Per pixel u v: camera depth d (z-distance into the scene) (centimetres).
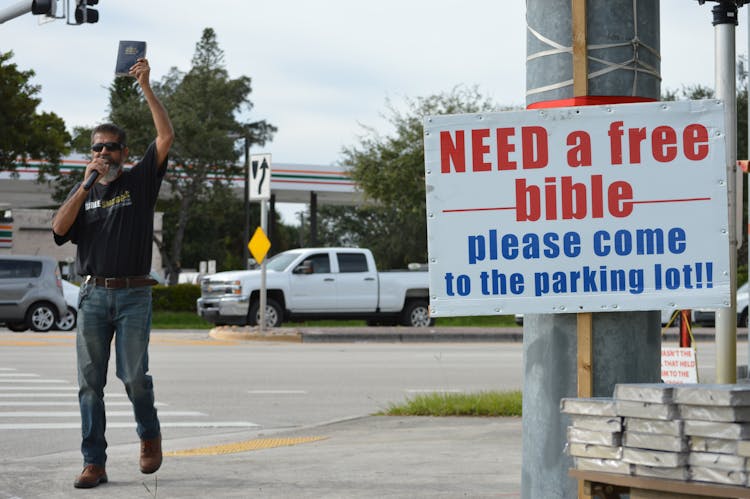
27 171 7312
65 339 2531
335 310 2962
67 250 7569
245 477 791
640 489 446
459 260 525
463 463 858
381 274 3009
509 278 523
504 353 2255
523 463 534
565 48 520
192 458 893
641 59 521
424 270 3319
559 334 523
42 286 2936
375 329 2752
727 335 1040
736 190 1000
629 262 518
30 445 1007
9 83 5269
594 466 459
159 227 7775
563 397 520
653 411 440
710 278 515
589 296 519
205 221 10350
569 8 520
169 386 1554
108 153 741
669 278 516
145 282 752
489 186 524
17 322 2925
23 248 7444
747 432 423
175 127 7300
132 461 879
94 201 747
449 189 526
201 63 7919
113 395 1421
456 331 2730
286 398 1434
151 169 751
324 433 1087
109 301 745
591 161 519
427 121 527
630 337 521
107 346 759
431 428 1107
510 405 1229
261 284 2633
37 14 2117
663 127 516
